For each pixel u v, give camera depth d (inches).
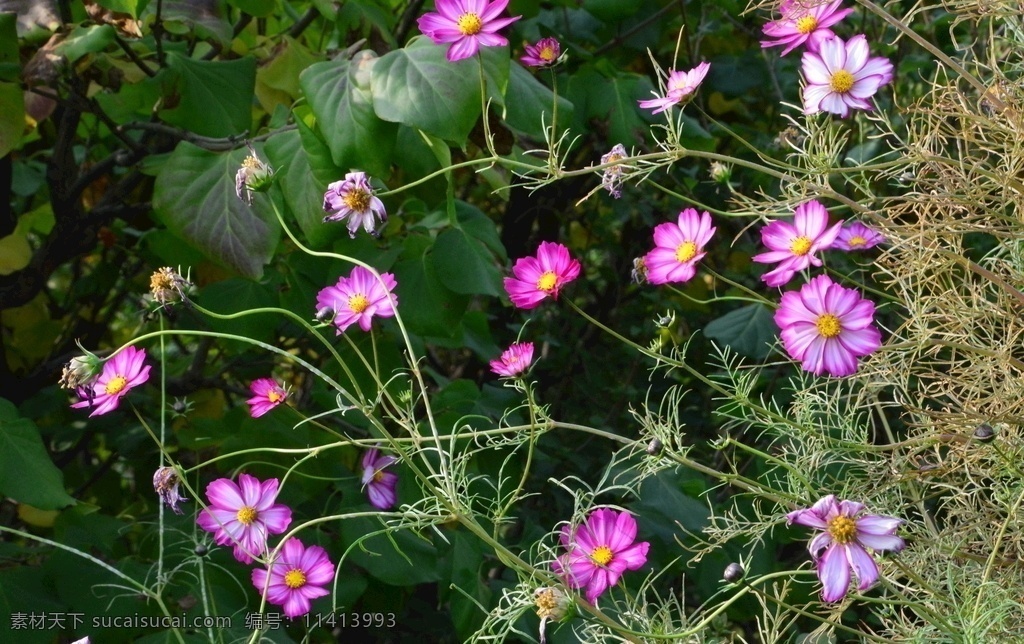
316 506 65.4
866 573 51.0
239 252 61.6
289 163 61.2
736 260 82.0
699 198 79.4
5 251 67.2
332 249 65.1
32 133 71.7
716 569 63.4
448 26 57.3
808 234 55.6
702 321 80.4
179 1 63.8
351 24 63.9
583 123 70.4
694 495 65.2
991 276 55.4
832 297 53.6
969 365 61.3
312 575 57.6
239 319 65.2
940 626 53.6
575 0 70.9
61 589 60.5
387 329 65.5
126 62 64.4
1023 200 57.2
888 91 78.4
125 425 72.5
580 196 82.5
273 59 66.1
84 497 75.8
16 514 73.8
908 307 58.1
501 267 64.8
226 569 61.7
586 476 73.4
